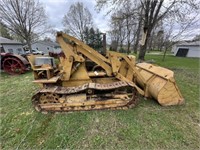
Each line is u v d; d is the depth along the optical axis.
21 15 20.11
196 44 28.27
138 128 3.26
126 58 4.28
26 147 2.78
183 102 4.31
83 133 3.12
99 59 4.21
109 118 3.64
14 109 4.27
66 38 3.99
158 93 4.11
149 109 4.06
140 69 5.56
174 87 4.15
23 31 20.84
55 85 4.29
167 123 3.45
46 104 4.01
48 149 2.72
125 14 13.24
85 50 4.13
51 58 4.39
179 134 3.06
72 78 4.32
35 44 42.12
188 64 14.99
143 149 2.68
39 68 4.06
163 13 11.95
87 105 4.05
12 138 3.03
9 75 9.09
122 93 4.22
